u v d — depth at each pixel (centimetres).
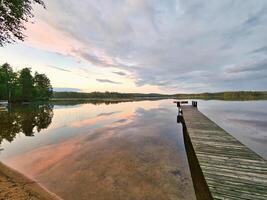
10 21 688
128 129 1316
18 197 379
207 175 413
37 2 721
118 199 427
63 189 468
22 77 5234
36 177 532
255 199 320
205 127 985
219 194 338
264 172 423
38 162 659
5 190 406
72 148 839
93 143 929
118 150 810
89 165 635
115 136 1091
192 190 471
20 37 760
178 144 911
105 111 2819
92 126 1445
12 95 4797
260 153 830
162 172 581
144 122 1662
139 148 842
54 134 1143
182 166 632
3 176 505
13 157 711
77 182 508
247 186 362
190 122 1152
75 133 1175
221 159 509
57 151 793
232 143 673
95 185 491
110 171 585
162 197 437
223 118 1936
